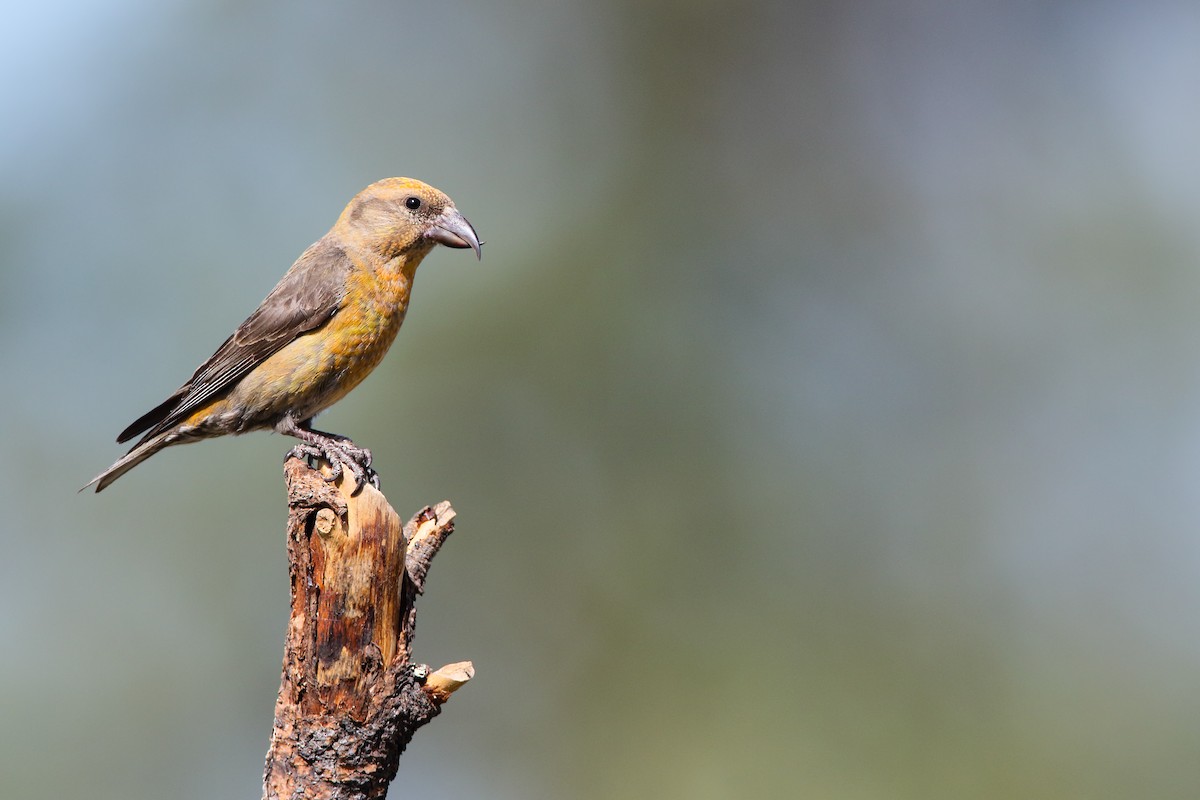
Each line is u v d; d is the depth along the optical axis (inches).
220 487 558.3
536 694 551.5
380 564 257.9
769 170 653.9
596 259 615.8
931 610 563.5
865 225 650.2
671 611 557.3
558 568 565.3
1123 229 632.4
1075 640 555.5
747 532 572.1
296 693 256.1
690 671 546.0
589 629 557.0
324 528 255.9
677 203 640.4
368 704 256.2
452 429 573.6
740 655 547.2
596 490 574.2
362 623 256.8
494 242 612.4
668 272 624.7
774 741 529.3
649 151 644.7
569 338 595.5
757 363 615.2
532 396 583.2
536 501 570.3
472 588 560.4
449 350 583.5
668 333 606.9
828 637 555.5
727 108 658.8
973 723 538.3
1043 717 537.0
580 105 647.1
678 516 572.4
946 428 608.4
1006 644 555.8
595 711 545.3
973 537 580.7
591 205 631.8
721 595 561.3
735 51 661.3
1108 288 624.7
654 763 531.8
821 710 538.6
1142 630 557.9
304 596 257.9
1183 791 520.1
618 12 655.8
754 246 637.3
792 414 601.9
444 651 556.7
